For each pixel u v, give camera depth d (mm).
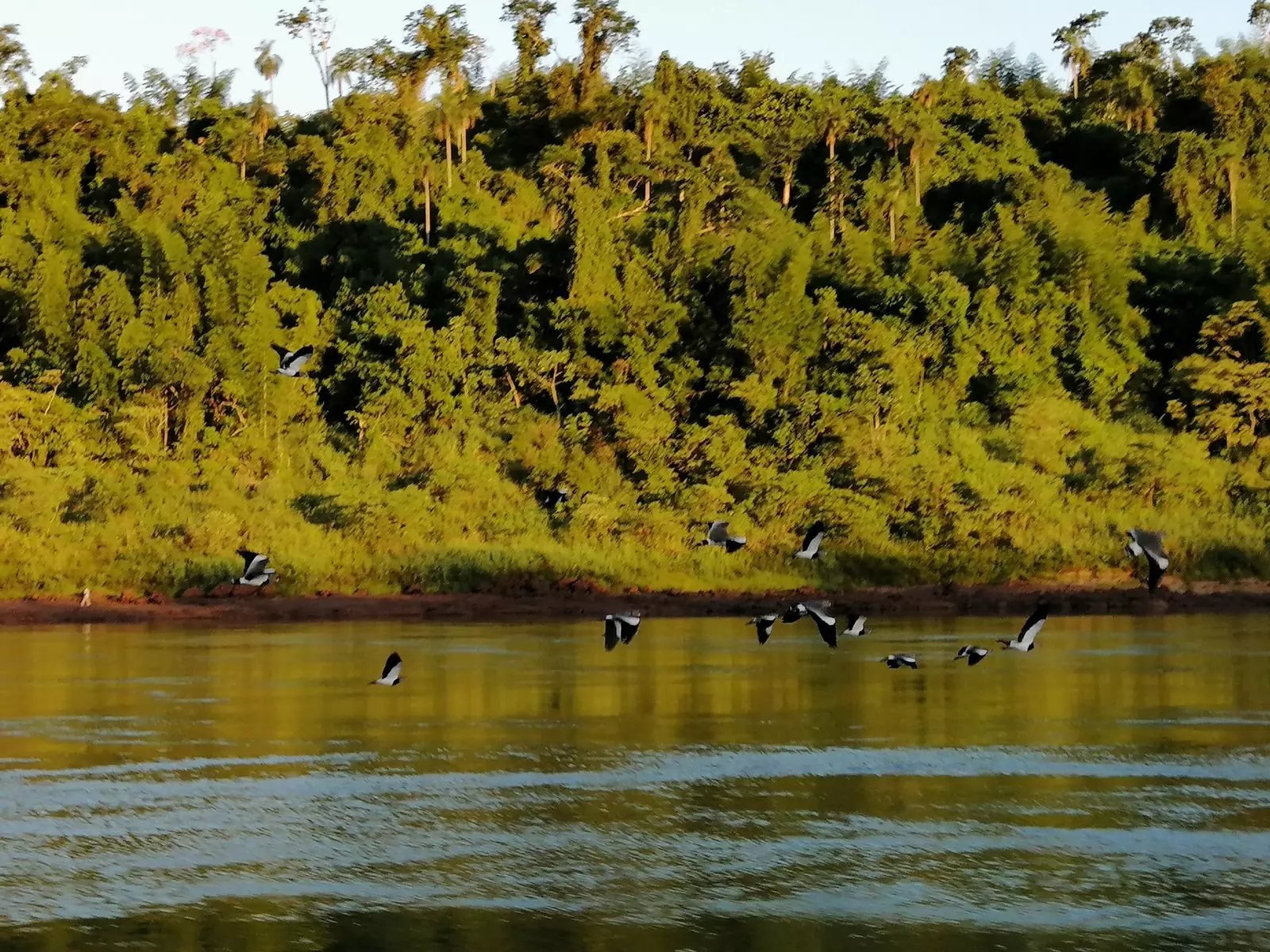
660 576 63344
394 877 21156
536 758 29078
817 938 18625
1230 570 65250
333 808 25094
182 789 26406
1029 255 87062
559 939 18594
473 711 34562
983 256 89750
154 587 60562
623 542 66312
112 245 84125
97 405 75625
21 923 19094
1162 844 22719
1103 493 71812
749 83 112750
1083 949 18188
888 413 75625
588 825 23984
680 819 24391
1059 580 65125
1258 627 53094
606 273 81500
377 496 67312
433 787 26656
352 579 62188
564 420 78125
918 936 18672
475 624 55469
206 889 20609
